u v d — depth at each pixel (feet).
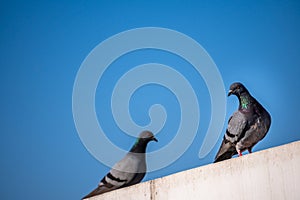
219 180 22.49
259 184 21.63
